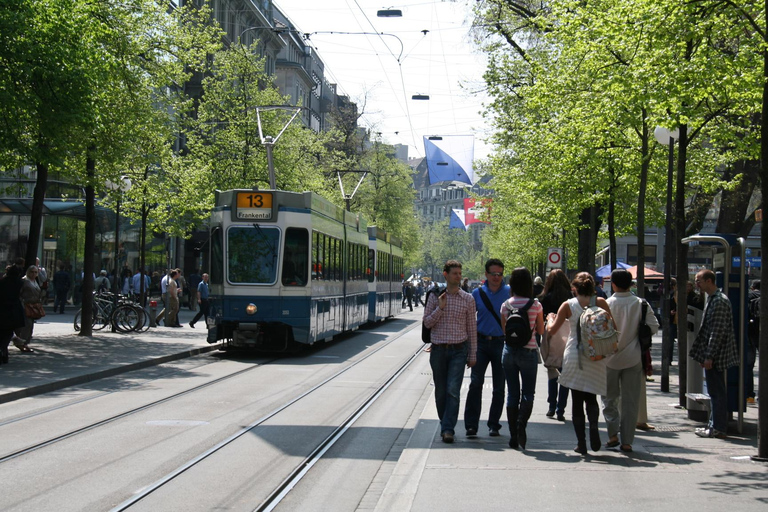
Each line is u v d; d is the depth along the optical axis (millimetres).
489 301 10180
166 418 11758
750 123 16859
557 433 10609
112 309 28641
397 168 71000
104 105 22703
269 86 44781
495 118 28484
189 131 42375
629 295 9344
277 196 21734
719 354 10203
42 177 22172
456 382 9906
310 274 21891
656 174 20672
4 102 17656
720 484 7527
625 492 7188
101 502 7133
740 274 10875
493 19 27828
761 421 8805
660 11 12445
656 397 14617
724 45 14398
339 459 9258
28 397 13836
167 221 34875
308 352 23812
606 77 15570
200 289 31547
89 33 21141
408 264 82000
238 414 12234
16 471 8328
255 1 70875
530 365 9383
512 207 42906
